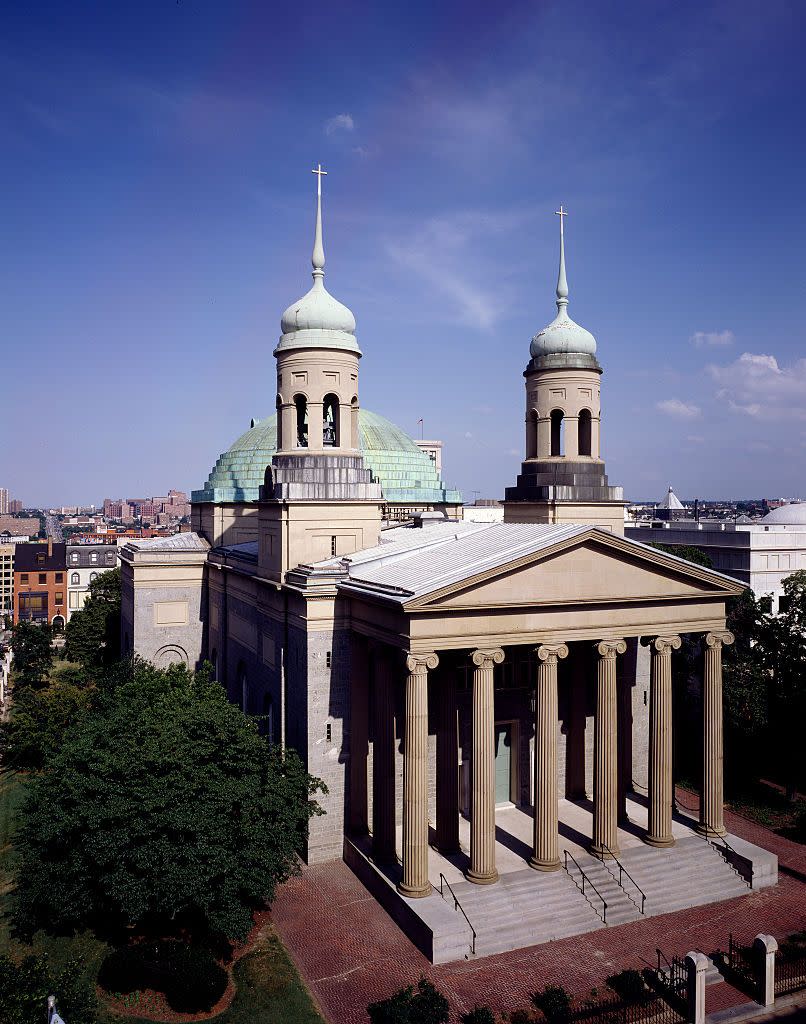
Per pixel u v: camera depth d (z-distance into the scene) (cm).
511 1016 2655
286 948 3112
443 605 3195
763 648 5169
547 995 2711
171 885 2816
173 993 2738
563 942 3128
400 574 3653
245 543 5984
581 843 3703
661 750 3694
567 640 3466
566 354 5162
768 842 4078
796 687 4822
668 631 3688
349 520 4431
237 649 5338
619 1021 2619
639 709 4494
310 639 3844
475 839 3316
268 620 4538
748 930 3212
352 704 3847
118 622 8450
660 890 3438
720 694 3831
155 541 6638
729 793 4753
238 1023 2669
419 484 6300
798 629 5022
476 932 3081
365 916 3334
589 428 5228
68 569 13762
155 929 3228
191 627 6338
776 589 6806
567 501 5034
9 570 14500
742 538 6850
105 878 2866
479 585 3266
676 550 6794
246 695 5106
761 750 5419
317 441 4472
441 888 3294
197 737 3253
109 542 17538
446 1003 2634
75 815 2958
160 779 2975
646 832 3809
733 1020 2678
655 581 3634
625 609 3581
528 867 3462
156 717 3369
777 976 2862
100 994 2822
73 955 3080
